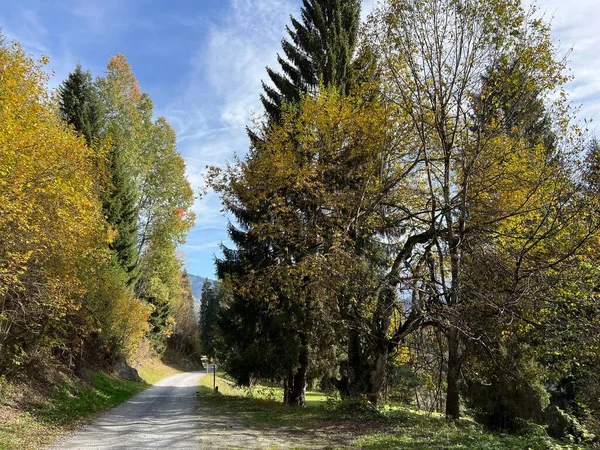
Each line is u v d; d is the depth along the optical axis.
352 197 15.52
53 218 11.29
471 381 15.23
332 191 16.31
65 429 11.73
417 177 16.98
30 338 15.49
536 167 13.26
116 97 32.56
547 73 12.66
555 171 12.41
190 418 14.59
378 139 15.32
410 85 14.66
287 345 17.16
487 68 13.55
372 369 15.56
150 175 36.66
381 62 15.01
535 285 11.94
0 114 10.24
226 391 29.05
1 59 11.86
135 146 32.38
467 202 14.14
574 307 11.58
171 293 49.94
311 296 14.98
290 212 15.88
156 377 43.41
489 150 14.05
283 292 16.42
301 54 20.98
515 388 14.07
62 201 11.52
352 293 14.26
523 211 12.80
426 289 13.80
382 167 15.67
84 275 16.38
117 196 28.75
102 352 26.61
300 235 15.39
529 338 13.31
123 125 32.69
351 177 16.19
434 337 15.38
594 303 11.27
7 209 9.62
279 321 17.25
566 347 11.99
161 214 36.75
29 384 14.97
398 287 14.15
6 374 14.04
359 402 14.99
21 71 11.88
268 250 18.86
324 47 20.36
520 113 13.85
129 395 24.42
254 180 16.70
